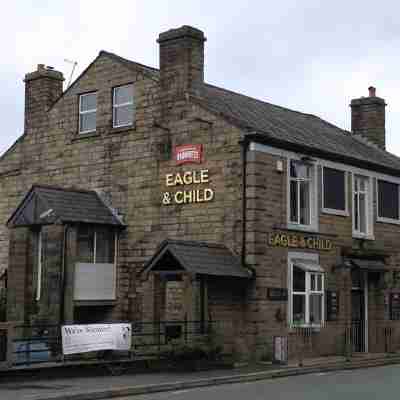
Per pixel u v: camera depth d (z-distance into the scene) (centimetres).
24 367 1770
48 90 2958
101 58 2791
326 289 2589
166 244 2205
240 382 1908
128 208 2644
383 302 2872
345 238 2709
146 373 1972
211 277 2253
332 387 1775
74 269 2478
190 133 2506
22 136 3005
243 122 2417
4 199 3027
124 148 2680
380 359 2530
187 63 2550
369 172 2869
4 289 2838
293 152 2503
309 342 2484
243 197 2355
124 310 2597
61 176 2855
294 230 2477
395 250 2978
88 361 1906
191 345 2061
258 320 2316
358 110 3372
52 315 2427
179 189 2517
